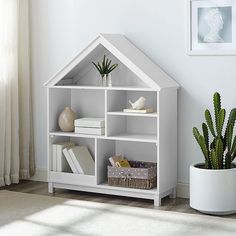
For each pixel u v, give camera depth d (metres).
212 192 5.47
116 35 6.02
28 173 6.52
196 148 5.95
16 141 6.40
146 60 5.96
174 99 5.92
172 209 5.68
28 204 5.76
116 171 5.89
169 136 5.86
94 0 6.21
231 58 5.79
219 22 5.78
